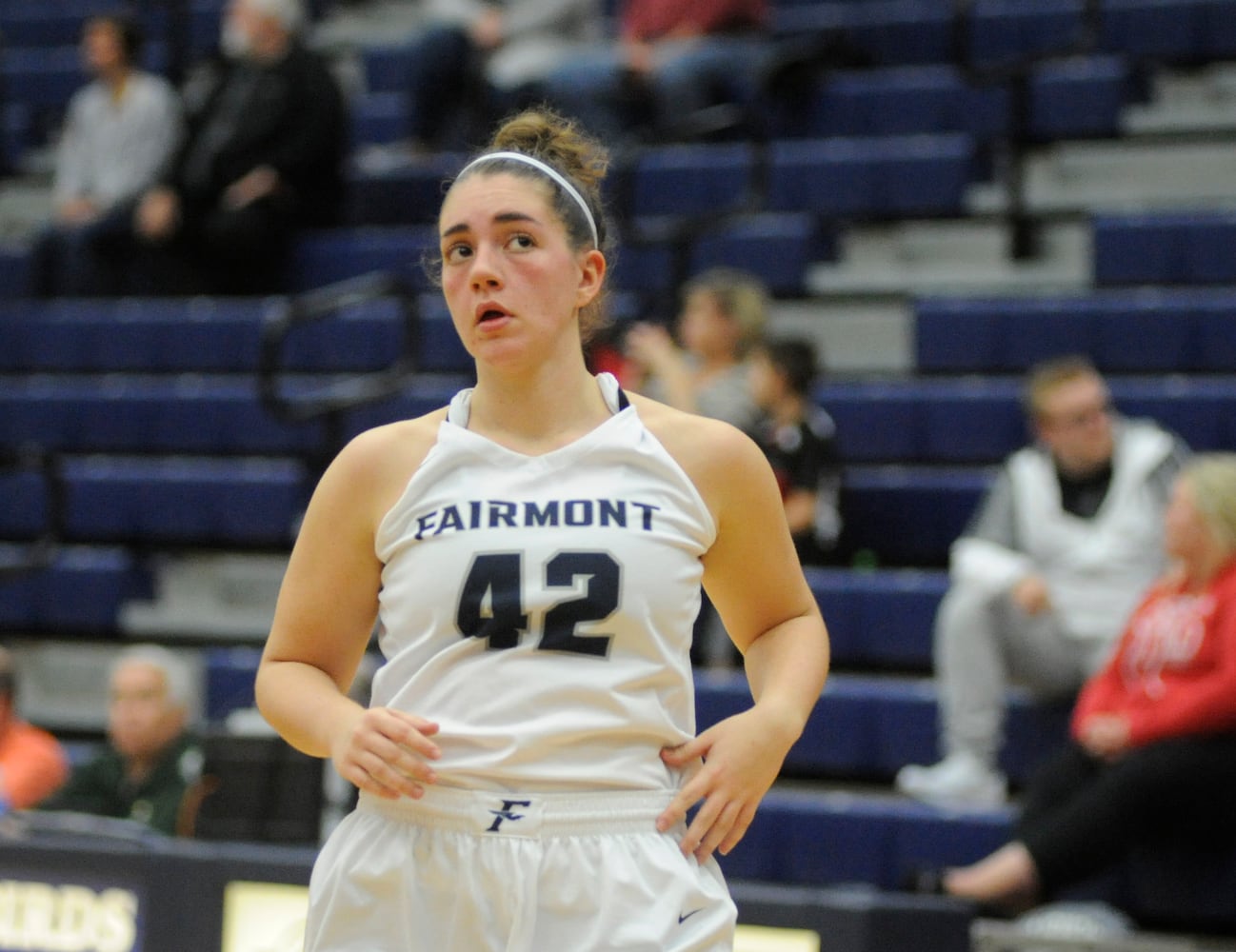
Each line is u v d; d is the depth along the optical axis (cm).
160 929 1277
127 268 3138
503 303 728
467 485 727
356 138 3547
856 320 2722
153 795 1720
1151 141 2925
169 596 2516
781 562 768
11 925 1325
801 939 1151
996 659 1872
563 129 781
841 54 3222
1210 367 2427
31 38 4019
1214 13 2980
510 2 3431
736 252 2783
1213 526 1634
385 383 2378
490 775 700
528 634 707
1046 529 1908
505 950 698
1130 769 1599
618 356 2052
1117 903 1695
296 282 3072
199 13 3909
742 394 2131
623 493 724
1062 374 1905
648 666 714
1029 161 2945
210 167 3045
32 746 1902
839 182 2900
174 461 2703
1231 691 1576
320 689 741
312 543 753
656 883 703
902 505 2255
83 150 3275
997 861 1625
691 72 3178
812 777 2012
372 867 717
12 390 2825
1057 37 3122
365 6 4019
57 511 2430
